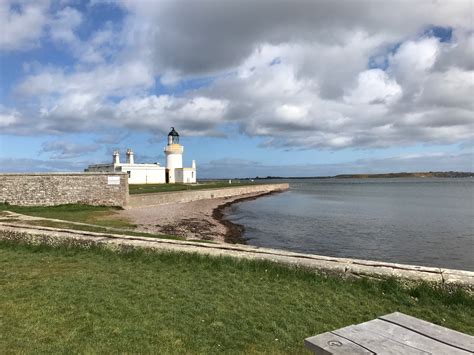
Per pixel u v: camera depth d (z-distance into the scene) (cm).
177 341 492
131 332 514
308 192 8275
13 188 2367
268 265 827
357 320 577
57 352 449
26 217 1636
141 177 6525
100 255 991
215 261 870
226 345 489
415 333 287
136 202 3108
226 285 733
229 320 565
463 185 12719
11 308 591
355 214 3569
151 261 917
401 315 326
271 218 3225
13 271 834
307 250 1859
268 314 592
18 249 1089
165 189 4931
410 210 3941
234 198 5753
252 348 482
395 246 1969
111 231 1298
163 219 2491
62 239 1094
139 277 785
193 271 833
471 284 641
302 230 2525
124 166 6288
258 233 2380
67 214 2162
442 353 253
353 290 702
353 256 1725
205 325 547
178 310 600
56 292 676
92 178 2645
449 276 677
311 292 698
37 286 713
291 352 475
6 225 1334
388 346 264
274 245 1980
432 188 10231
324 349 262
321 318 580
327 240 2147
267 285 735
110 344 477
